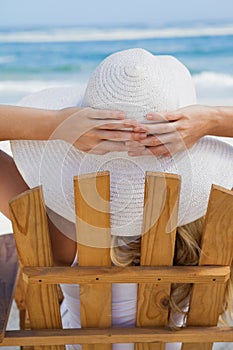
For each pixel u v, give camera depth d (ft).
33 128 3.42
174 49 31.91
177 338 3.50
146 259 3.23
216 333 3.49
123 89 3.24
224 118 3.45
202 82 27.73
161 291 3.36
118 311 3.70
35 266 3.24
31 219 3.04
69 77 28.94
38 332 3.49
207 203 3.33
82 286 3.31
